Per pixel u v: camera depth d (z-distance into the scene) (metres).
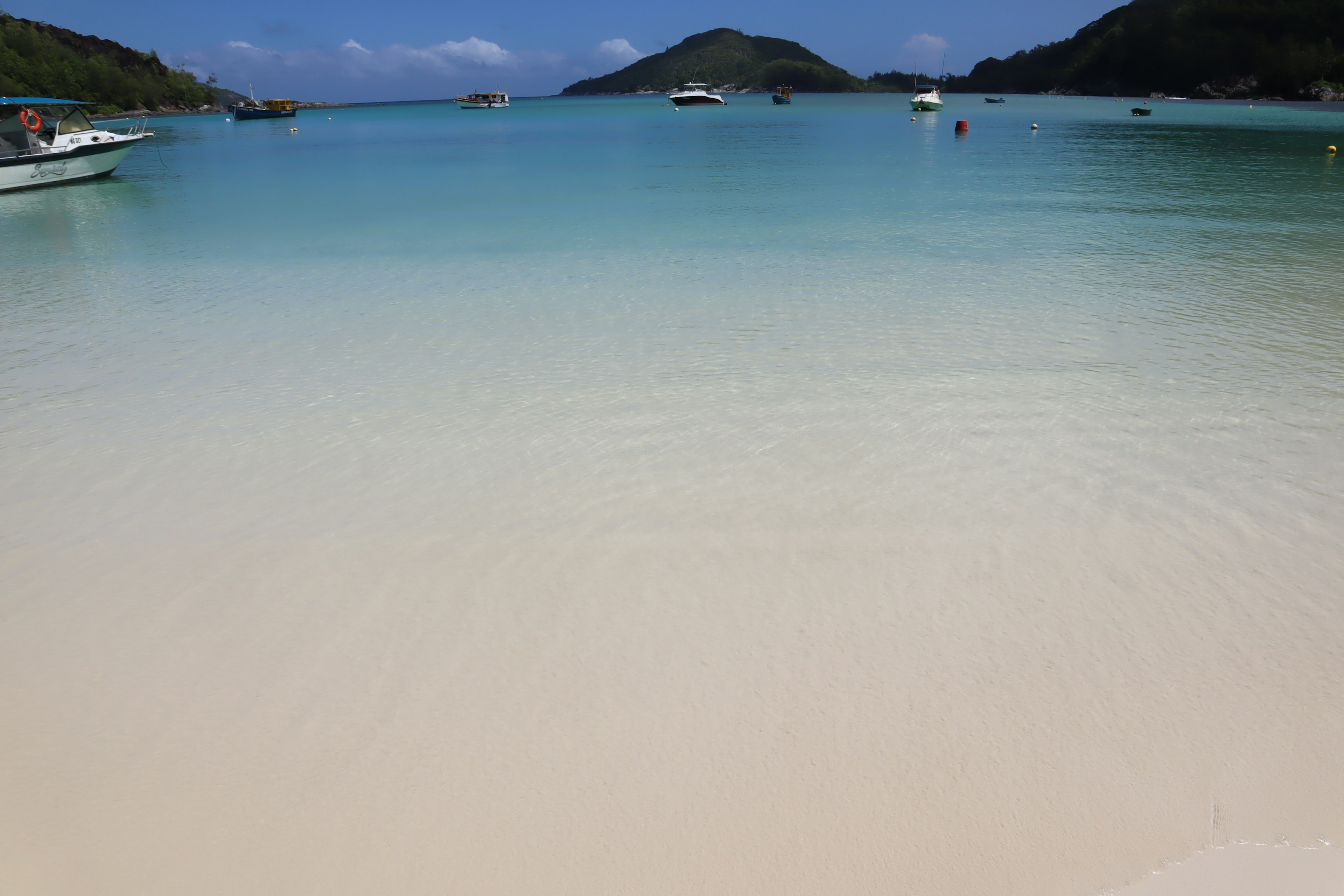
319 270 9.83
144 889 2.04
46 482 4.31
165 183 21.98
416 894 2.01
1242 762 2.35
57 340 6.98
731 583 3.25
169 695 2.71
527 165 25.36
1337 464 4.18
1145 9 143.25
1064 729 2.48
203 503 4.04
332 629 3.03
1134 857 2.06
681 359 6.10
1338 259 9.31
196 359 6.39
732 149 31.14
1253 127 39.84
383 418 5.08
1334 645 2.84
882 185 18.20
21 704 2.68
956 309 7.41
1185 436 4.55
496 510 3.88
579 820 2.20
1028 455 4.35
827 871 2.04
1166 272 8.77
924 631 2.95
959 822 2.17
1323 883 1.97
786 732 2.49
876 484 4.06
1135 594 3.14
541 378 5.76
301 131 62.16
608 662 2.82
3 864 2.11
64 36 116.75
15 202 18.19
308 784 2.34
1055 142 32.03
